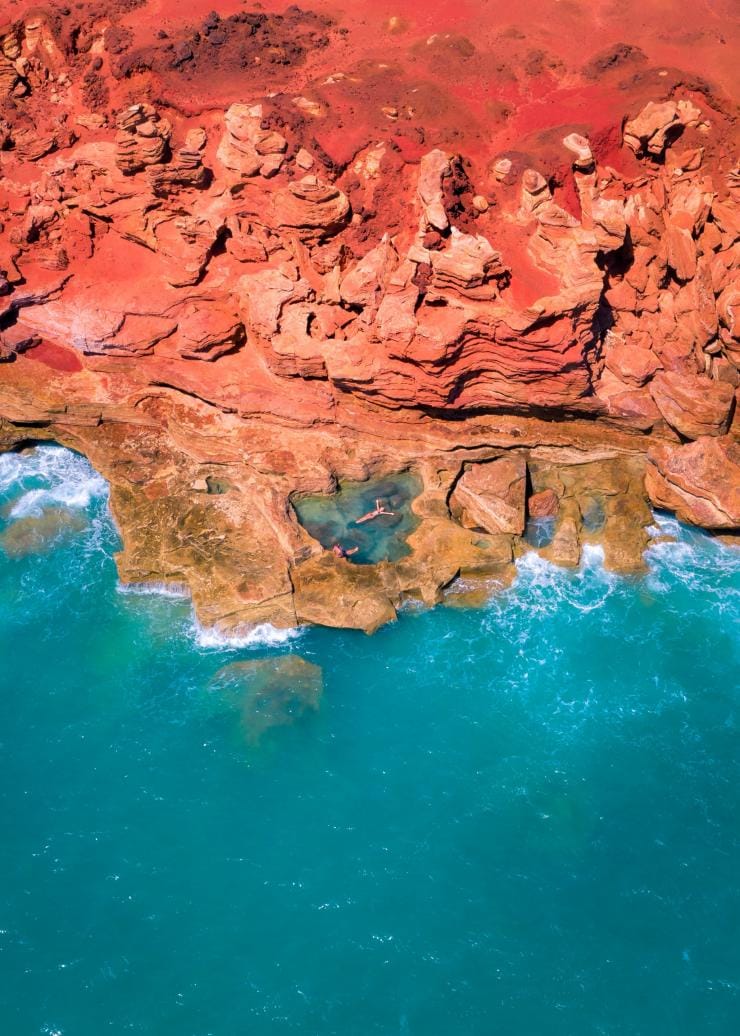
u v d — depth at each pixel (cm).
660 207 6075
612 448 6344
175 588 6019
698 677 5628
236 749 5344
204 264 6294
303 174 6138
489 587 5984
